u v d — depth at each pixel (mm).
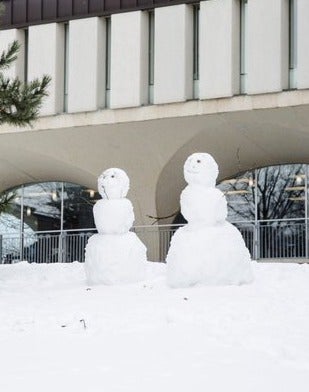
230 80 29344
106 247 16062
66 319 11469
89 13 31609
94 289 15062
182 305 12242
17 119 17500
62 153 33375
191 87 30391
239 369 8617
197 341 10031
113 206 16156
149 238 32844
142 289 14742
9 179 36781
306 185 32781
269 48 28969
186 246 14766
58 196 36500
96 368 8734
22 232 36750
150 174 32625
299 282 14953
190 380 8156
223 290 13820
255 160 32875
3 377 8375
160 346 9805
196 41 30672
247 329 10484
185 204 15000
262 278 15844
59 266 21375
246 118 29656
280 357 9188
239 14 29906
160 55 30391
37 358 9281
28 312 12141
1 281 18188
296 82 28938
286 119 29391
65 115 32000
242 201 33625
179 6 30188
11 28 32781
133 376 8352
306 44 28578
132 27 30906
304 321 10906
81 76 31703
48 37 32188
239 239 14930
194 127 30469
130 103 30844
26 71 32750
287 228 31344
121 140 31922
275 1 28906
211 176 15195
